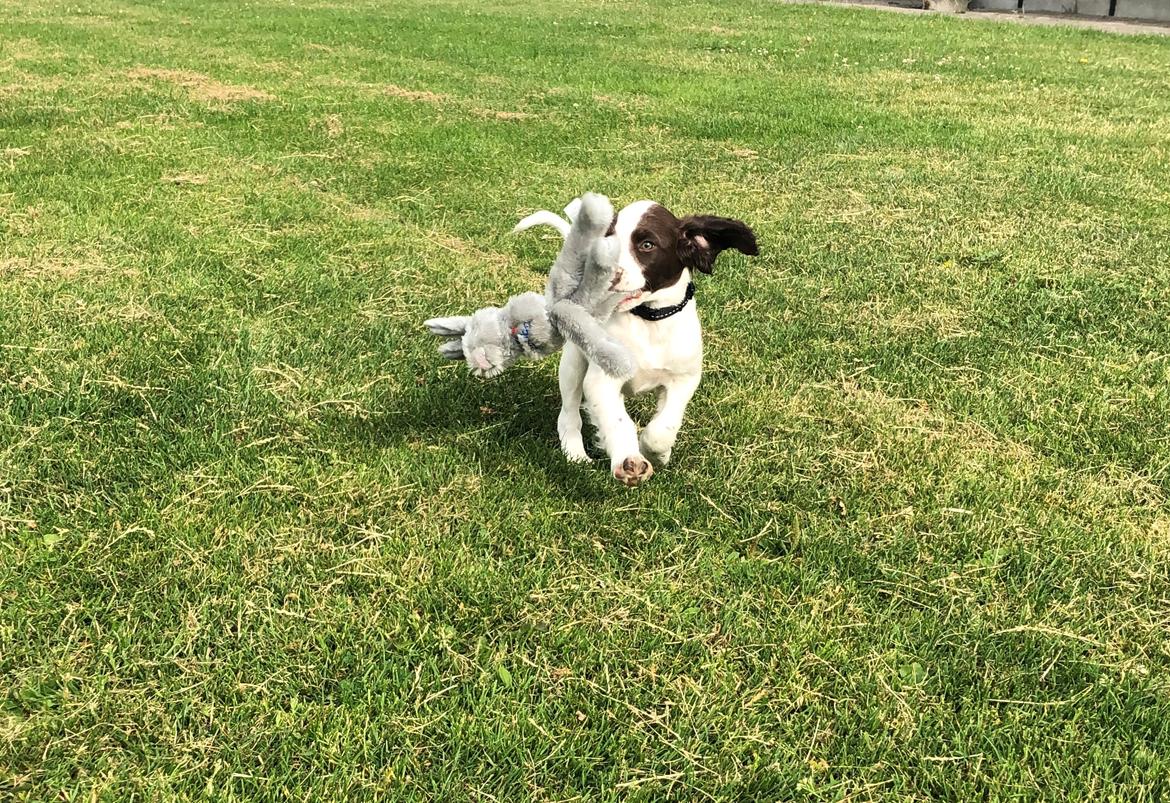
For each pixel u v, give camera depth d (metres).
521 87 11.21
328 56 13.04
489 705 2.69
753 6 21.12
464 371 4.53
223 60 12.44
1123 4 20.75
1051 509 3.60
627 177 7.80
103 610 2.98
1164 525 3.53
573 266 3.29
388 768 2.48
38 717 2.60
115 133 8.45
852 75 12.52
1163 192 7.45
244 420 4.02
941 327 5.14
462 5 20.19
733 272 5.87
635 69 12.68
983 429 4.15
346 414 4.11
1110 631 3.00
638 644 2.91
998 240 6.39
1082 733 2.65
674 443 3.87
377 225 6.48
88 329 4.71
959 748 2.59
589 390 3.45
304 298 5.24
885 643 2.95
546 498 3.57
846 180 7.72
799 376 4.63
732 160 8.33
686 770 2.52
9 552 3.20
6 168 7.29
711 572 3.22
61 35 14.13
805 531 3.45
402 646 2.88
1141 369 4.65
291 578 3.12
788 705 2.73
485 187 7.47
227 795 2.40
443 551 3.28
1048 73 12.78
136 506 3.45
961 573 3.26
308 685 2.74
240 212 6.57
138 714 2.63
